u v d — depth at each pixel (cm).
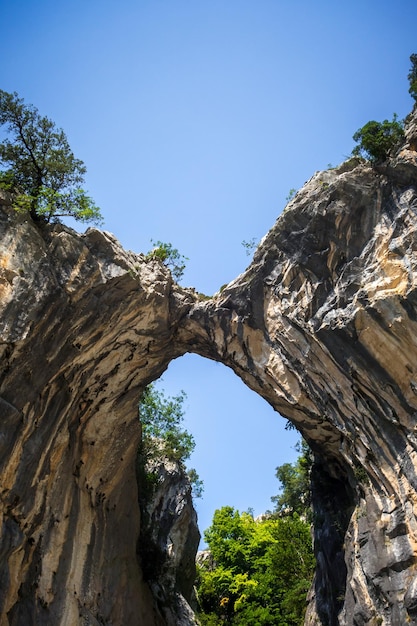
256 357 2361
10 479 1859
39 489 2009
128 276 2188
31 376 1961
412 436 1892
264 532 4672
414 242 1978
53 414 2097
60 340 2062
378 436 2014
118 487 2681
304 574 3281
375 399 2009
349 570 2119
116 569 2533
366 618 1894
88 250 2145
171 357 2648
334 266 2170
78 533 2261
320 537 2617
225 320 2409
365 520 2017
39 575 1984
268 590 4031
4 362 1873
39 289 1967
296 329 2216
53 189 2295
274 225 2327
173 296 2481
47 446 2066
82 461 2383
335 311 2067
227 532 4794
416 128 2147
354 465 2173
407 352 1931
